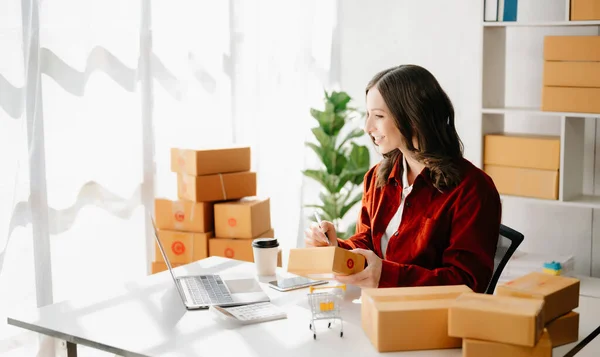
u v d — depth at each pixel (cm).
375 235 240
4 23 280
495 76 360
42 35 295
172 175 354
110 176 325
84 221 317
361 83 444
